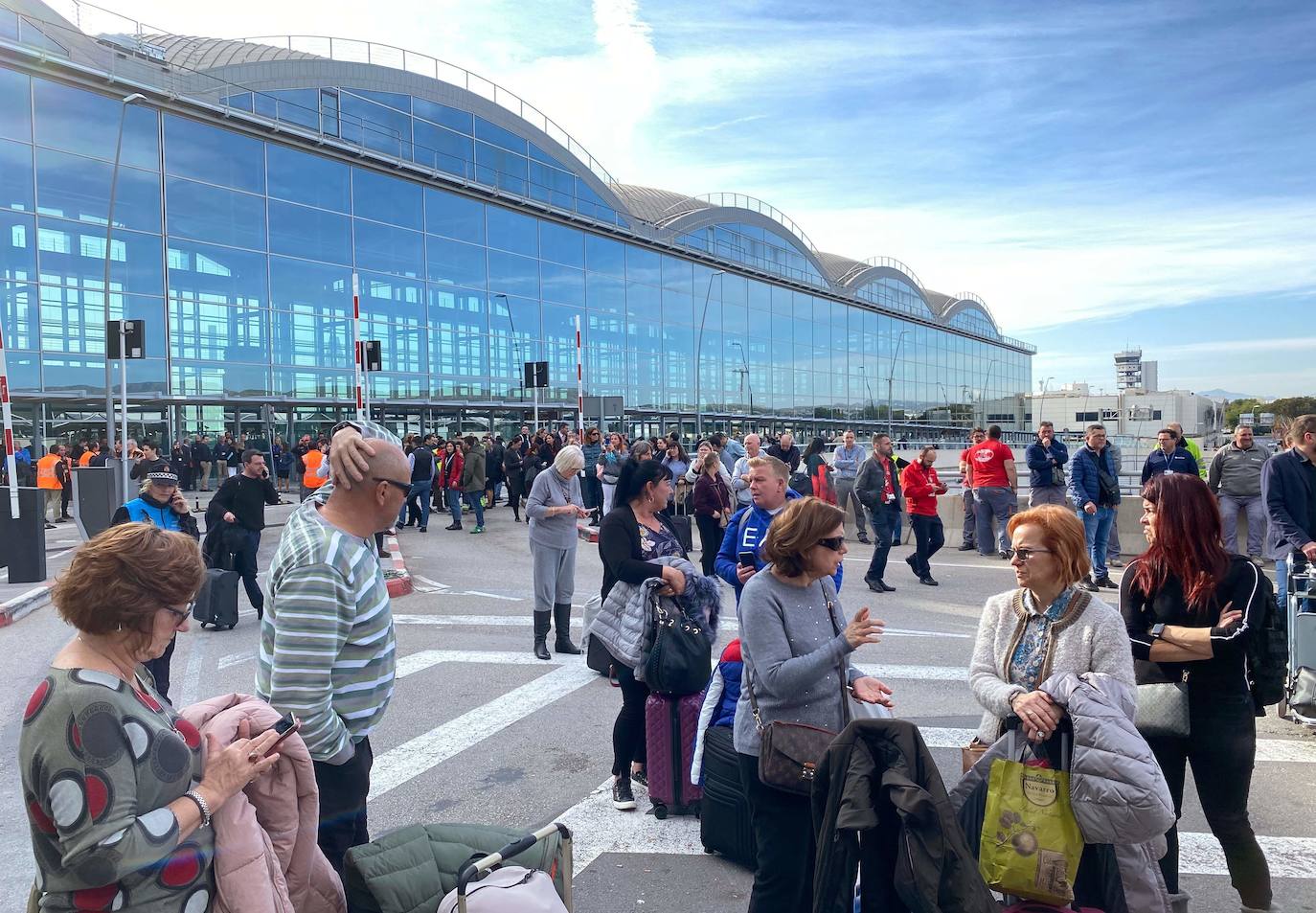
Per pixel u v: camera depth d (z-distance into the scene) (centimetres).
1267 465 576
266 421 2870
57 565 1348
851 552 1488
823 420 6462
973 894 226
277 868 206
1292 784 481
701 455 1127
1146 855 272
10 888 381
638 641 453
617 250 4441
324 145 2975
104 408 2473
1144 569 337
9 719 621
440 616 978
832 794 251
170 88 2580
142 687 197
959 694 648
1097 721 262
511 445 2225
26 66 2306
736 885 380
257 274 2834
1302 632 563
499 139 3712
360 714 256
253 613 1010
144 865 176
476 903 221
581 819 449
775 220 5850
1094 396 10669
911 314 7962
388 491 262
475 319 3622
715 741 401
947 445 4372
